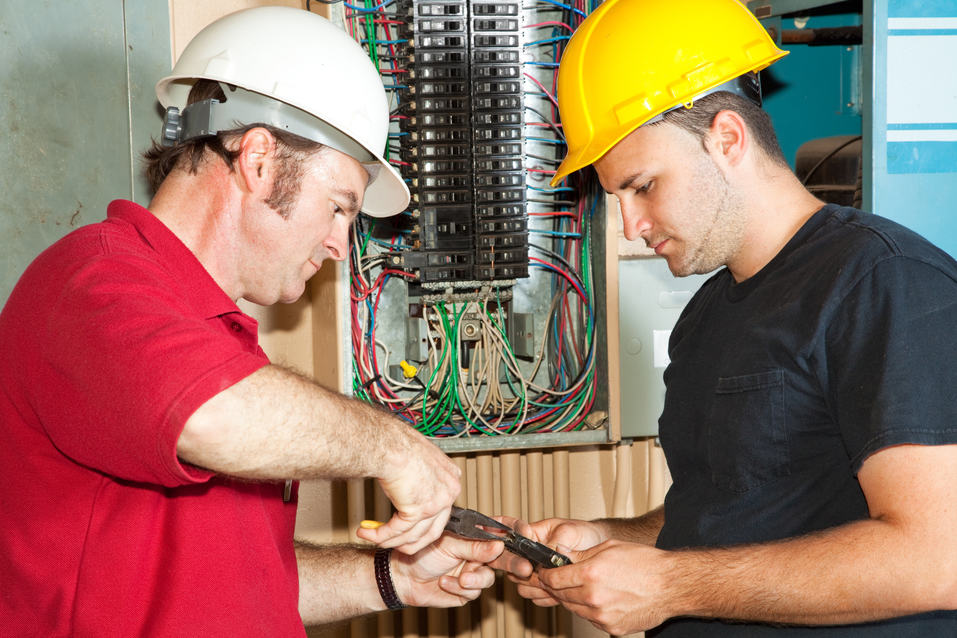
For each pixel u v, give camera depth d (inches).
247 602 41.9
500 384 81.0
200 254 44.4
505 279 74.9
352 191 46.7
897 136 64.7
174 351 33.3
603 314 77.0
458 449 73.8
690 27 49.1
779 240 48.3
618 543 45.9
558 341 80.2
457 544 54.4
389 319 79.2
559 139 77.8
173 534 40.4
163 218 44.6
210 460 33.6
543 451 85.8
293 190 44.2
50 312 36.4
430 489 41.9
